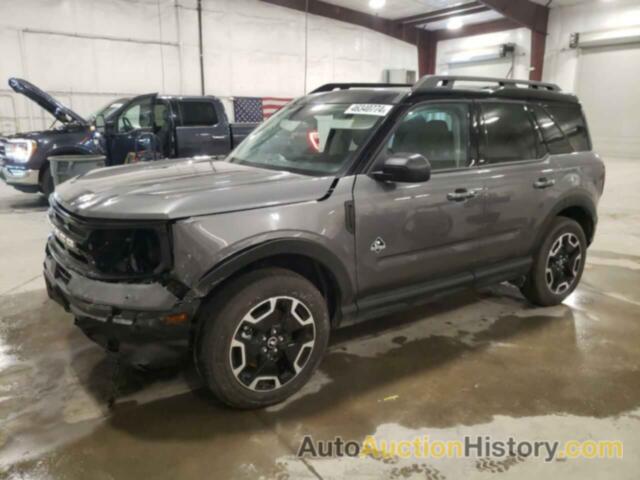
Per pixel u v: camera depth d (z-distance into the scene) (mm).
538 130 3518
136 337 2115
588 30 14844
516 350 3123
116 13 12242
